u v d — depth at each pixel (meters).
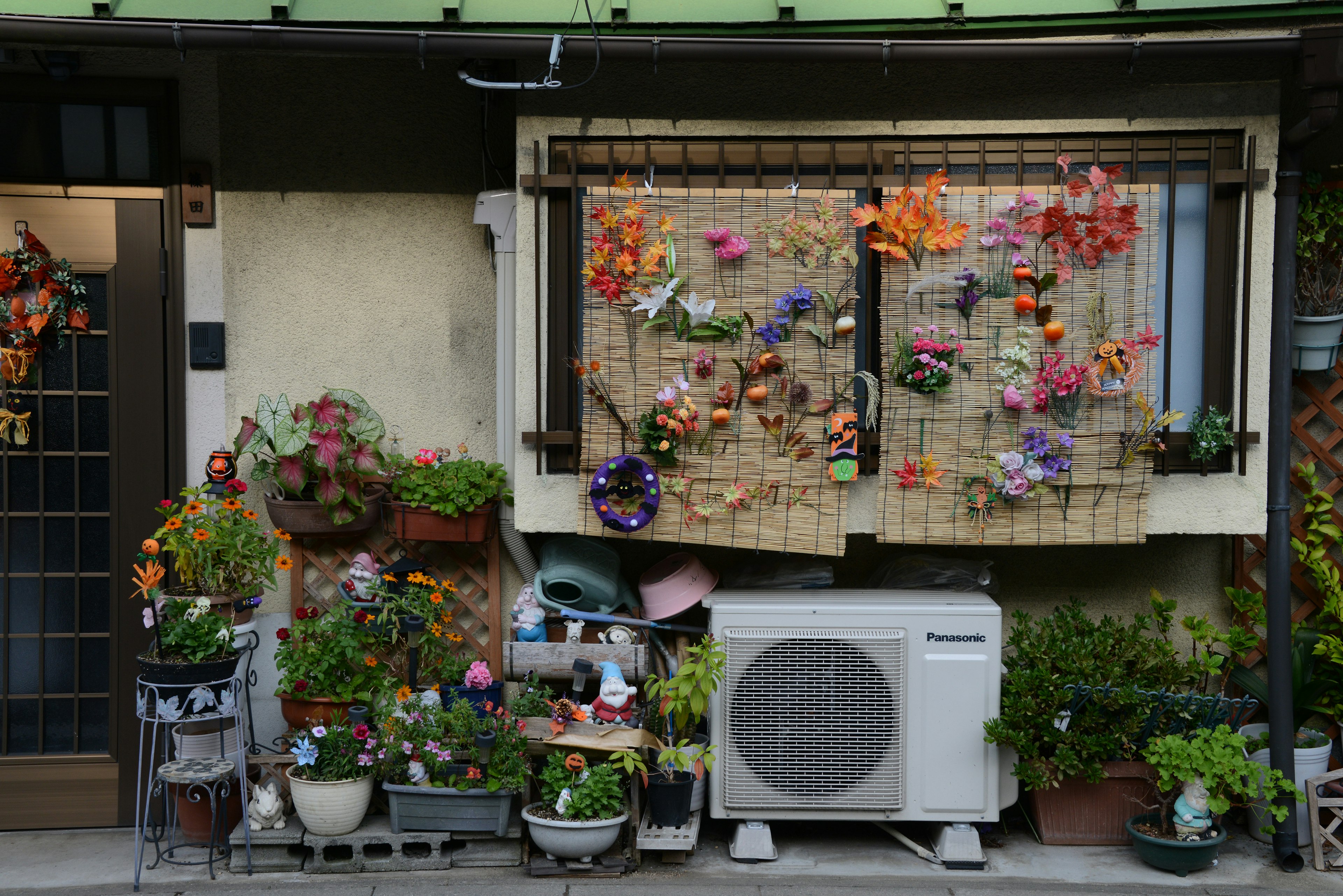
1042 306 3.75
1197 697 3.77
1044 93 3.88
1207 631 3.98
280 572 4.31
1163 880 3.63
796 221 3.74
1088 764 3.77
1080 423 3.80
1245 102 3.84
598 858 3.67
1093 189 3.70
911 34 3.71
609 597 4.01
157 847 3.71
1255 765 3.56
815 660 3.77
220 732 3.93
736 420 3.81
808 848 3.91
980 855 3.73
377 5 3.68
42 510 4.18
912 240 3.70
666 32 3.70
